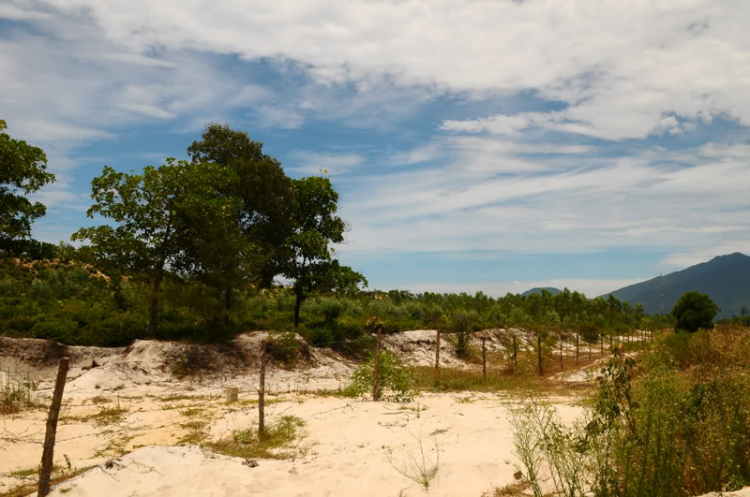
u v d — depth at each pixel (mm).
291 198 30844
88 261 23812
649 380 5191
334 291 33375
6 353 20188
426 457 7461
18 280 35281
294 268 31719
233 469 7215
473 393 16469
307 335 30172
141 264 23969
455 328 37969
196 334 25578
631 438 5004
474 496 5902
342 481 6730
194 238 25125
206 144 29469
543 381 20422
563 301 68812
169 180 24125
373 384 15320
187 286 24719
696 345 12023
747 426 5176
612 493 4852
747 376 5859
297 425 10883
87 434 10648
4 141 22922
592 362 24625
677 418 5090
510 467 6660
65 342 22734
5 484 7172
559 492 5266
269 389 19688
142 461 7062
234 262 25594
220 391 18828
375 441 9180
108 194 23500
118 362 20750
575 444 5395
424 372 22250
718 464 4797
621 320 65875
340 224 34031
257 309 36375
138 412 13211
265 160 30234
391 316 42938
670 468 4727
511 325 44062
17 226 24031
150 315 25172
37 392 16453
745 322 28891
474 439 8383
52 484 6340
